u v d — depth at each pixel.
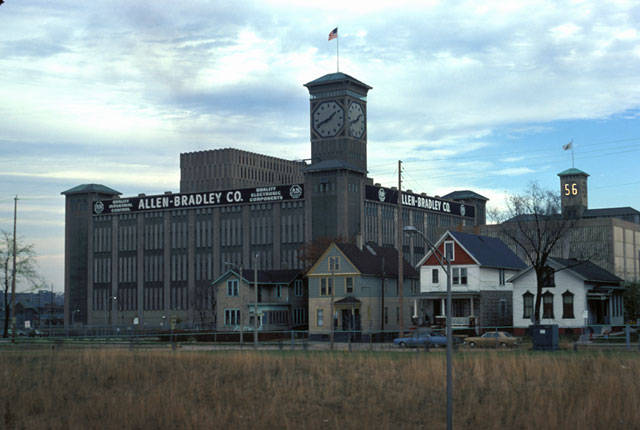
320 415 40.75
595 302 87.25
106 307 194.88
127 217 194.75
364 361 53.34
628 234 162.88
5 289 109.75
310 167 170.12
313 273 100.75
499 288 94.44
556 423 35.44
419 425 38.25
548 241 86.69
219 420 38.84
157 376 50.94
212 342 86.62
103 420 39.56
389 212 184.00
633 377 44.03
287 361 53.88
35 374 51.88
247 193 178.38
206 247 182.75
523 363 48.56
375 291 100.81
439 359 52.44
